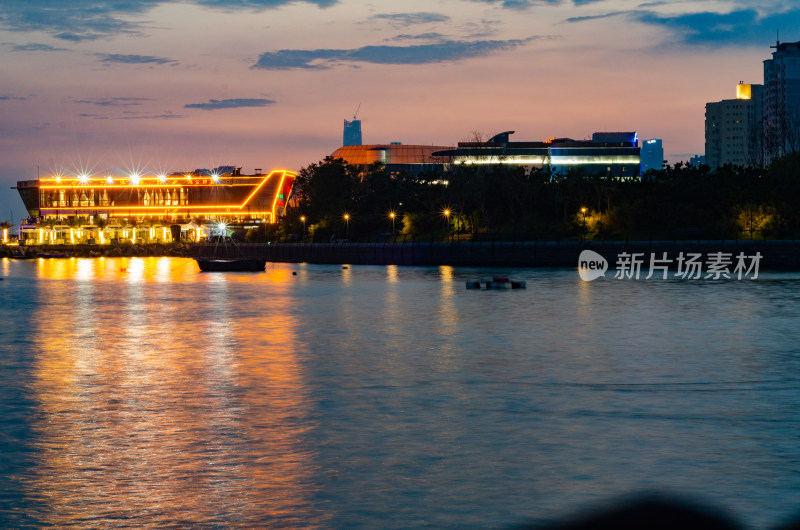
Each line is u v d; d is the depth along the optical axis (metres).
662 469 29.06
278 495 26.53
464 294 113.50
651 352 57.97
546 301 100.88
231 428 35.66
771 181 185.75
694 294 109.50
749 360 54.09
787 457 30.48
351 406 40.22
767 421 36.22
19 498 26.30
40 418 37.88
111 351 61.19
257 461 30.44
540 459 30.39
